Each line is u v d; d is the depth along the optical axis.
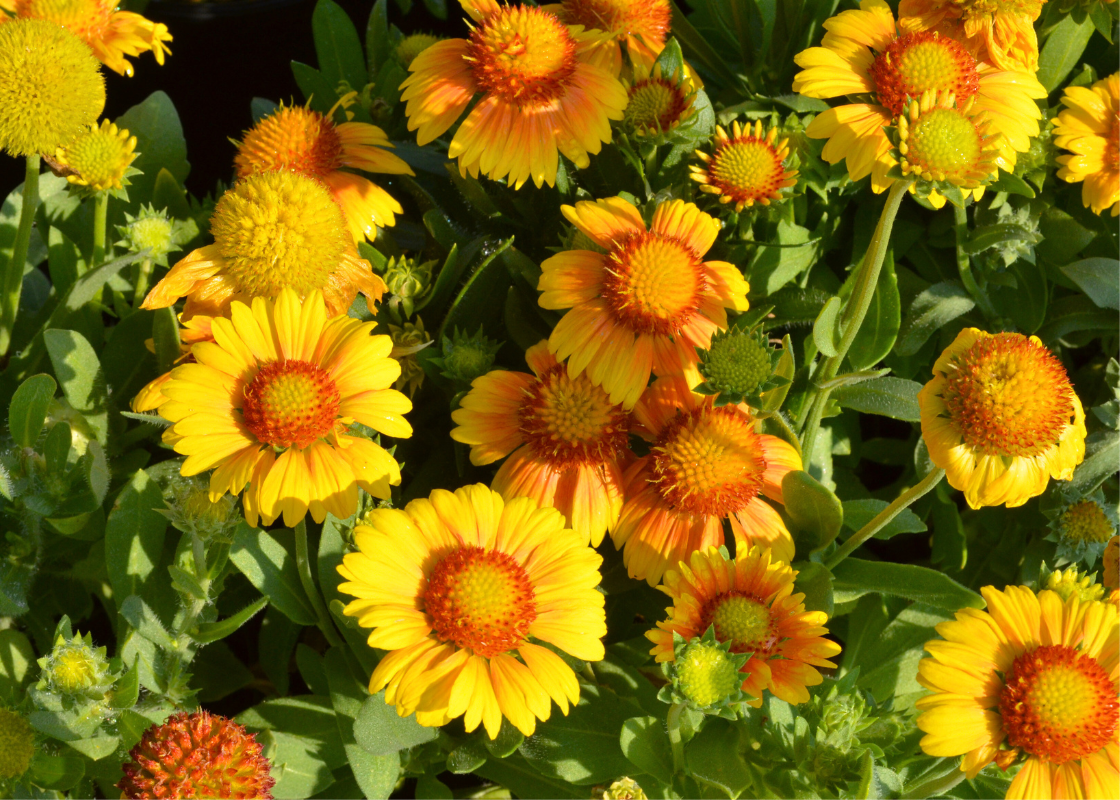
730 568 0.77
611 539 0.83
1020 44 0.82
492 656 0.73
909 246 0.90
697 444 0.78
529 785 0.81
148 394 0.76
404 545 0.74
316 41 0.93
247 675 0.85
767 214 0.83
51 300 0.88
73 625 0.87
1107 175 0.86
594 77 0.82
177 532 0.82
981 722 0.73
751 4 0.91
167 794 0.72
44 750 0.77
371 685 0.72
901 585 0.79
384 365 0.75
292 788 0.79
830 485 0.87
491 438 0.79
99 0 0.85
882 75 0.80
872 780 0.75
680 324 0.78
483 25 0.81
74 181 0.81
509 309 0.83
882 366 0.88
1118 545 0.84
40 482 0.79
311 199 0.75
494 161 0.80
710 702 0.73
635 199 0.86
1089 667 0.73
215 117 1.13
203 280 0.76
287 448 0.73
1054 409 0.74
